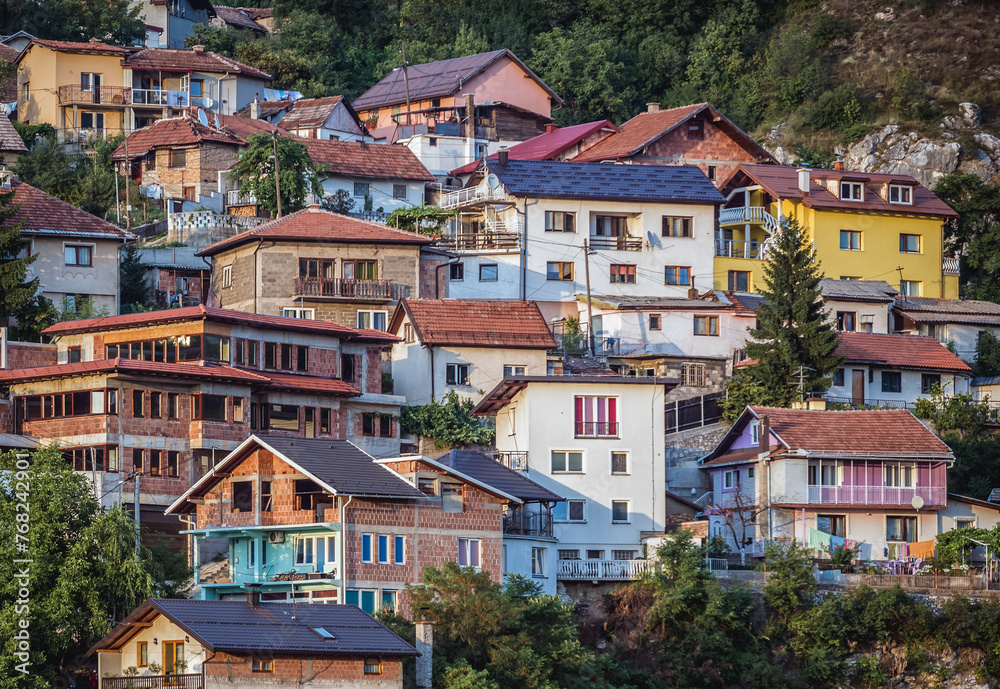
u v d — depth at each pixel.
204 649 93.50
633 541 142.62
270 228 172.12
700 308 183.25
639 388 145.25
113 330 141.00
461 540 119.12
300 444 117.12
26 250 161.00
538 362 165.62
